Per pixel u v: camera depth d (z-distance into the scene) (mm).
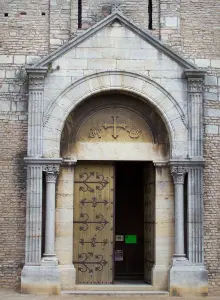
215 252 17000
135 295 16500
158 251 17094
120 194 20859
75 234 17469
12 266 16672
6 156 16984
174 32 17719
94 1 17781
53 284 16266
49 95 16859
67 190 17156
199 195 16828
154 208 17375
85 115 17469
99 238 17547
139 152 17469
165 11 17797
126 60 17094
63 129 17219
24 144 17047
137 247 20641
